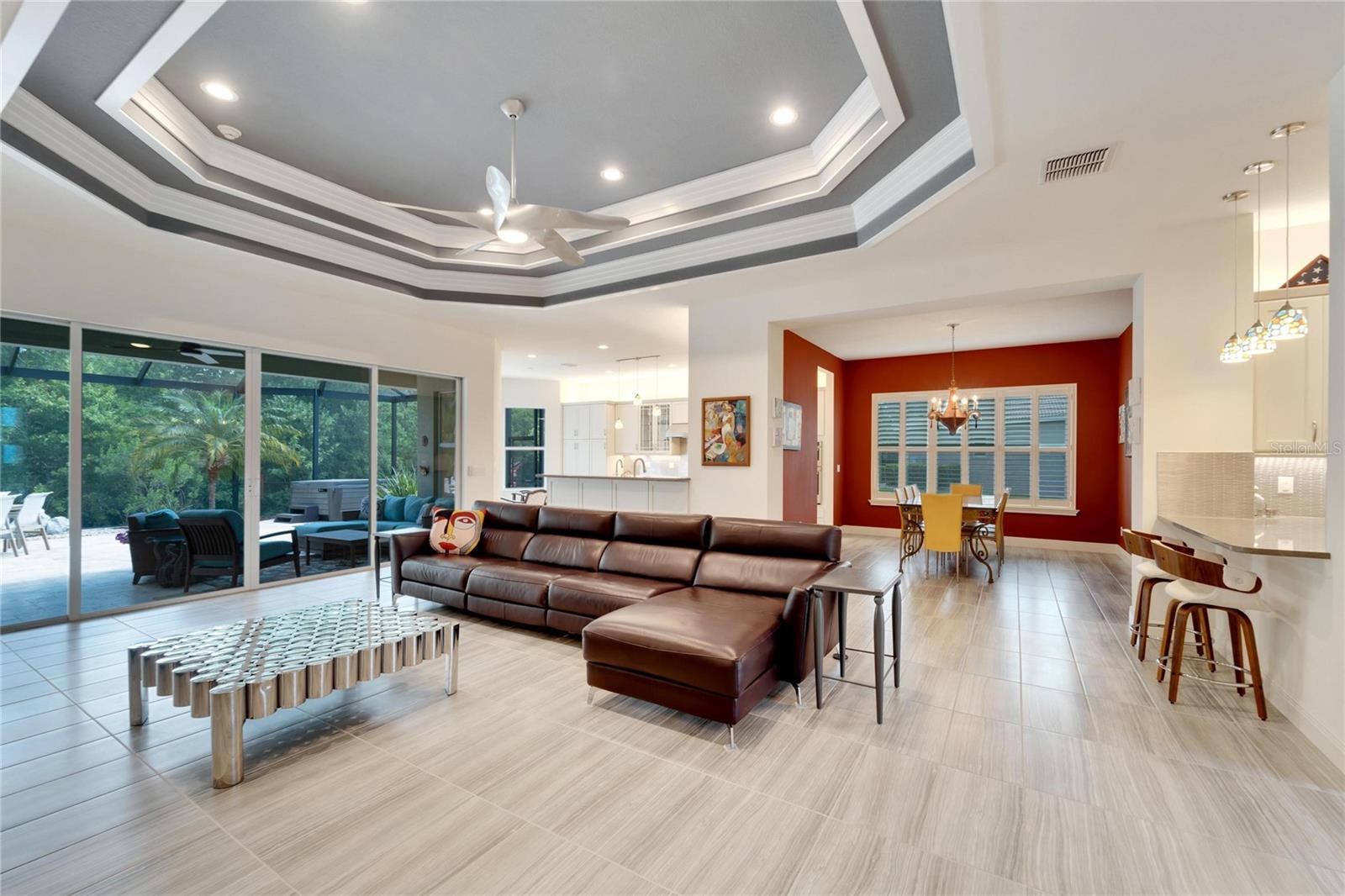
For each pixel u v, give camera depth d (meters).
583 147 3.70
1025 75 2.35
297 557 5.43
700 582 3.66
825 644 3.22
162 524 4.57
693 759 2.34
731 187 4.13
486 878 1.68
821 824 1.93
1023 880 1.67
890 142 3.33
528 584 3.83
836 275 4.95
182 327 4.58
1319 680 2.40
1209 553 3.25
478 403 7.12
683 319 6.47
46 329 4.02
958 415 7.01
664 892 1.63
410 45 2.73
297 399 5.41
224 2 2.38
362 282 5.14
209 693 2.16
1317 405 3.67
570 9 2.50
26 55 2.09
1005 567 6.31
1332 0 1.94
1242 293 3.79
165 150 3.32
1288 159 3.02
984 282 4.47
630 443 11.07
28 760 2.31
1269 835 1.86
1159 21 2.05
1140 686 3.05
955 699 2.89
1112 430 7.32
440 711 2.77
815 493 7.14
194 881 1.66
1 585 3.88
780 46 2.75
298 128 3.47
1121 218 3.78
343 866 1.73
